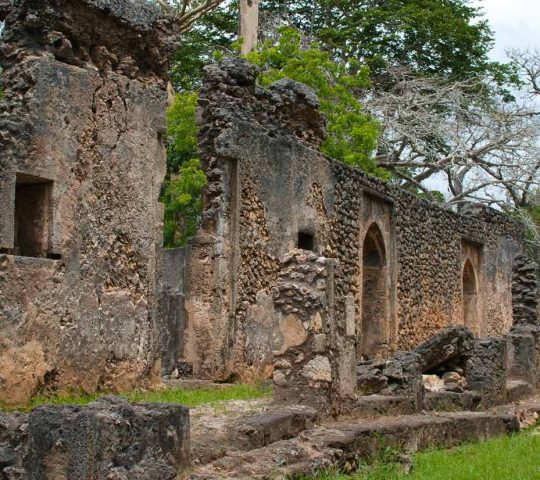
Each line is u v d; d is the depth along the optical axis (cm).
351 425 956
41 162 1016
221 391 1180
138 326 1137
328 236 1688
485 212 2688
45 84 1029
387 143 3080
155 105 1186
